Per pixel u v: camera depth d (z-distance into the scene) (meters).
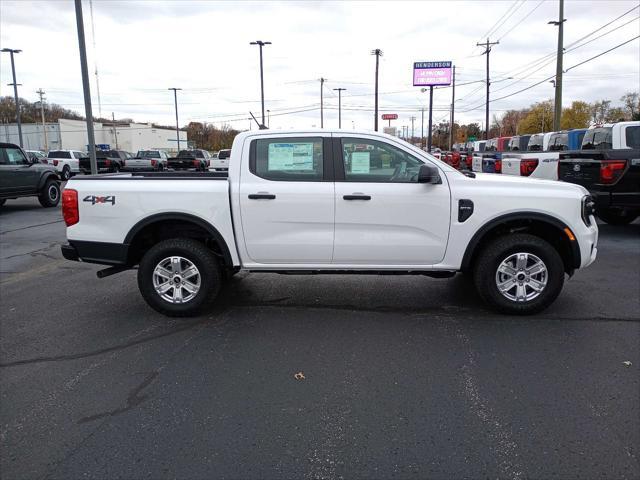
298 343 4.41
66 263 7.78
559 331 4.60
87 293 6.07
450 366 3.91
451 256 4.95
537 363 3.94
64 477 2.66
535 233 5.25
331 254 4.98
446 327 4.74
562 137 15.48
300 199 4.87
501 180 5.00
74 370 3.93
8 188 13.75
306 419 3.18
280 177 4.94
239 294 5.87
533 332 4.58
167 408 3.34
